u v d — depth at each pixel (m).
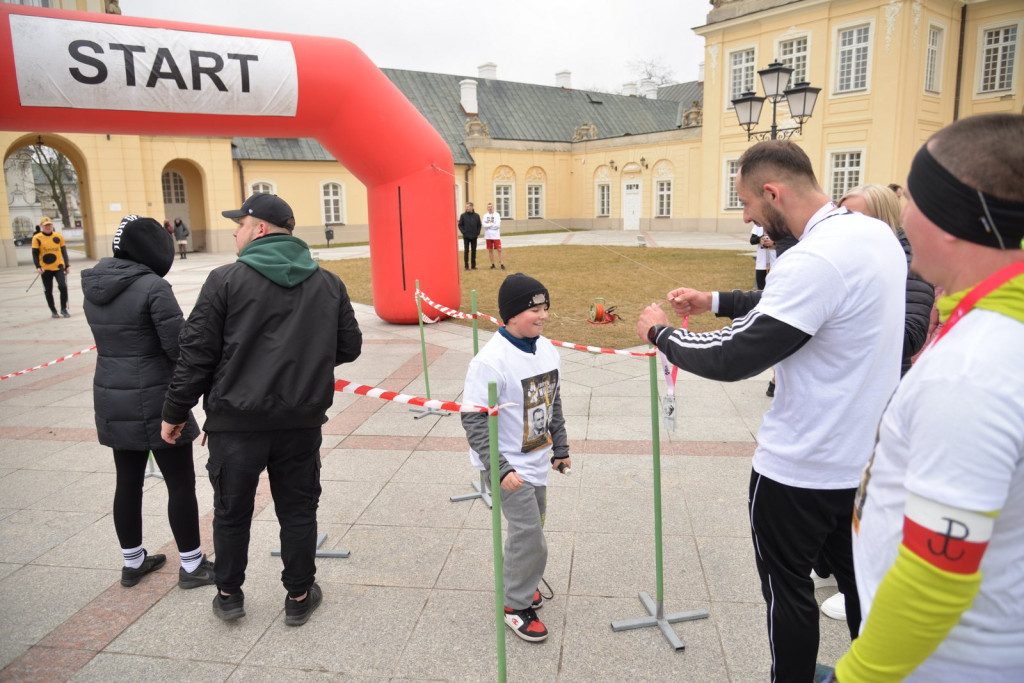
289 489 3.01
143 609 3.24
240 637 3.00
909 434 1.20
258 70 7.79
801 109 11.99
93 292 3.17
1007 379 1.06
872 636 1.18
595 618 3.05
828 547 2.23
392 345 9.03
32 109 6.81
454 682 2.68
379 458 5.02
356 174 9.94
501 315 2.89
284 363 2.79
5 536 3.96
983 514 1.06
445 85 38.50
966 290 1.18
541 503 3.06
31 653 2.92
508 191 37.72
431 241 10.03
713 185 31.00
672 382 2.87
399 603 3.21
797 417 2.01
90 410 6.47
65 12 6.94
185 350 2.77
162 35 7.23
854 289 1.88
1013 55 25.59
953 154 1.15
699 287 13.19
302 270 2.86
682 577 3.35
